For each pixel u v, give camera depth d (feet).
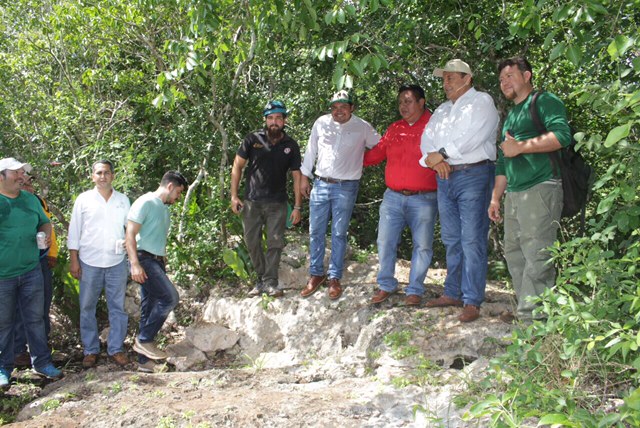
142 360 18.93
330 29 21.02
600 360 11.70
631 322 9.97
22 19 27.09
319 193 19.94
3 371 17.29
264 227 22.75
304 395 14.60
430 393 13.76
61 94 25.67
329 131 19.75
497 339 15.44
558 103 14.44
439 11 23.04
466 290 16.70
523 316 14.93
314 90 27.20
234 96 25.86
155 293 18.45
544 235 14.70
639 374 9.58
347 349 18.17
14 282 17.20
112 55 26.84
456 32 24.00
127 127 27.25
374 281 21.90
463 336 15.94
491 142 16.56
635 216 11.80
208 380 16.42
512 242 15.71
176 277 22.71
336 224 19.94
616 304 11.51
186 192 26.48
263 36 19.30
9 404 16.47
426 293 20.02
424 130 17.28
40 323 17.81
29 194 17.87
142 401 14.96
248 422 13.10
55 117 25.49
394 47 20.67
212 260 23.31
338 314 19.77
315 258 20.63
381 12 21.31
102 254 18.26
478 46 23.04
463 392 13.41
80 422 14.25
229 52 24.59
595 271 11.95
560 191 14.69
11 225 16.98
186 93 24.80
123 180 22.94
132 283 22.93
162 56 25.11
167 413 13.94
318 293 20.80
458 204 16.76
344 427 12.69
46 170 24.95
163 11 23.38
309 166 20.43
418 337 16.44
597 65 14.40
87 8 23.26
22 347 19.27
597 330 11.18
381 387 14.46
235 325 21.04
